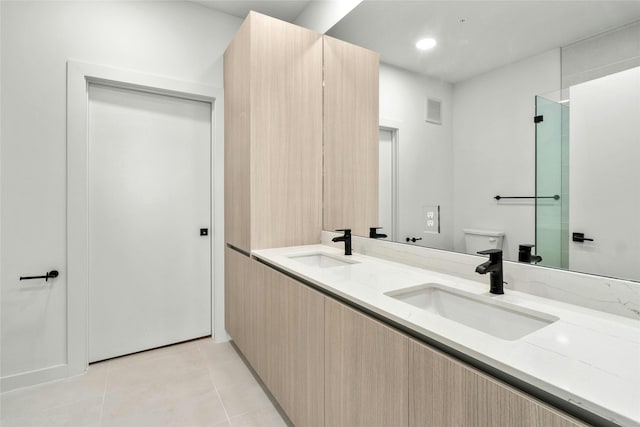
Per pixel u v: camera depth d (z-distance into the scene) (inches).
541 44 43.1
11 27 72.4
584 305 37.8
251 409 67.9
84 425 62.3
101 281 87.1
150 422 63.5
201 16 96.3
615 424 20.5
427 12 59.6
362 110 76.4
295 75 85.4
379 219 72.4
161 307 96.0
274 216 82.9
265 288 70.6
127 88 89.6
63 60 77.6
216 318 101.4
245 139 81.7
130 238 91.0
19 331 74.4
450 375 28.9
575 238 39.6
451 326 31.8
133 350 91.9
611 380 22.1
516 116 46.3
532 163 44.3
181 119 98.0
